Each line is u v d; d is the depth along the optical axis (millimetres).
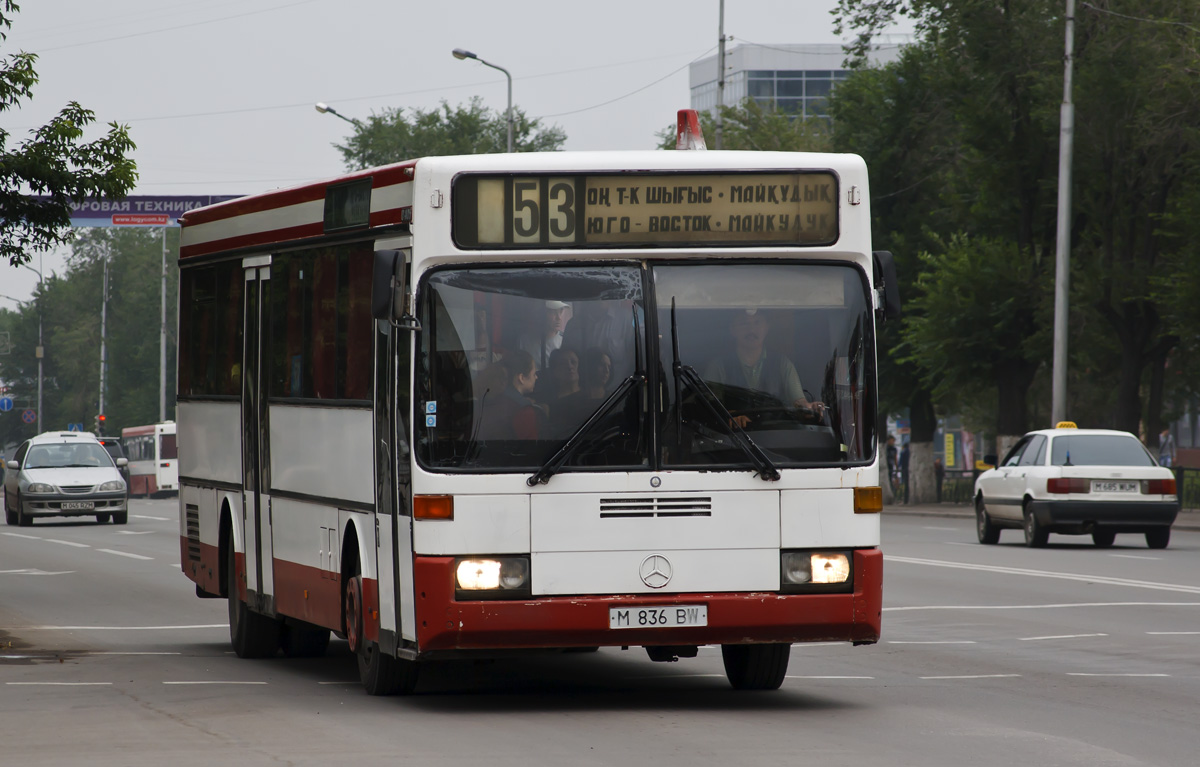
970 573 38188
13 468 72438
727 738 16172
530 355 17391
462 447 17234
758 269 17734
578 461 17250
